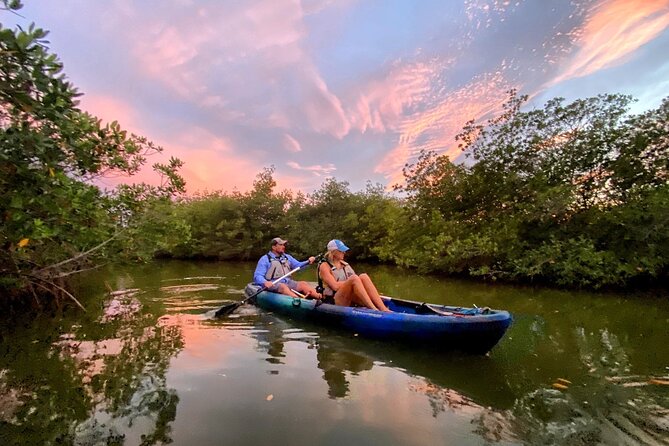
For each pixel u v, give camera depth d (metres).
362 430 2.17
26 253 4.45
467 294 6.89
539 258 7.81
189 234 5.80
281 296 5.24
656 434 2.10
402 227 12.27
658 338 3.96
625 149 8.11
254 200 18.47
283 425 2.22
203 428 2.19
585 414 2.34
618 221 7.59
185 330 4.34
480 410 2.41
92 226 4.59
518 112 9.48
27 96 2.37
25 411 2.42
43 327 4.46
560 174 8.87
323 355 3.46
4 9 2.35
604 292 7.12
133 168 5.28
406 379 2.90
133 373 3.02
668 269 7.46
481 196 10.16
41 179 2.87
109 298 6.42
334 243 4.91
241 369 3.10
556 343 3.81
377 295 4.46
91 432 2.16
